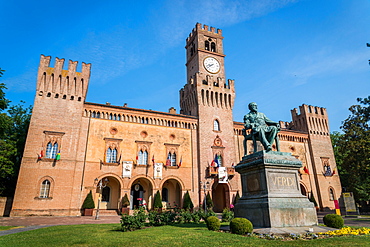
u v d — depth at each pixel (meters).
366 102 46.47
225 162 56.84
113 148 48.91
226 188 55.72
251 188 17.86
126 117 51.62
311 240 12.95
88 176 45.72
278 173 17.23
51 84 47.66
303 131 68.94
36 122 44.72
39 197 41.81
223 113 60.50
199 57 65.56
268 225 15.58
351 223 28.30
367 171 46.25
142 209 23.64
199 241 13.52
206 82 61.47
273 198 16.16
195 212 29.08
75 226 25.39
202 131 56.78
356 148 46.78
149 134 52.44
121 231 20.44
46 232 20.86
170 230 19.17
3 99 37.88
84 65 50.50
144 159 50.88
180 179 52.38
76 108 47.91
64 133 45.84
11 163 44.53
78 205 43.81
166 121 54.78
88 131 47.84
